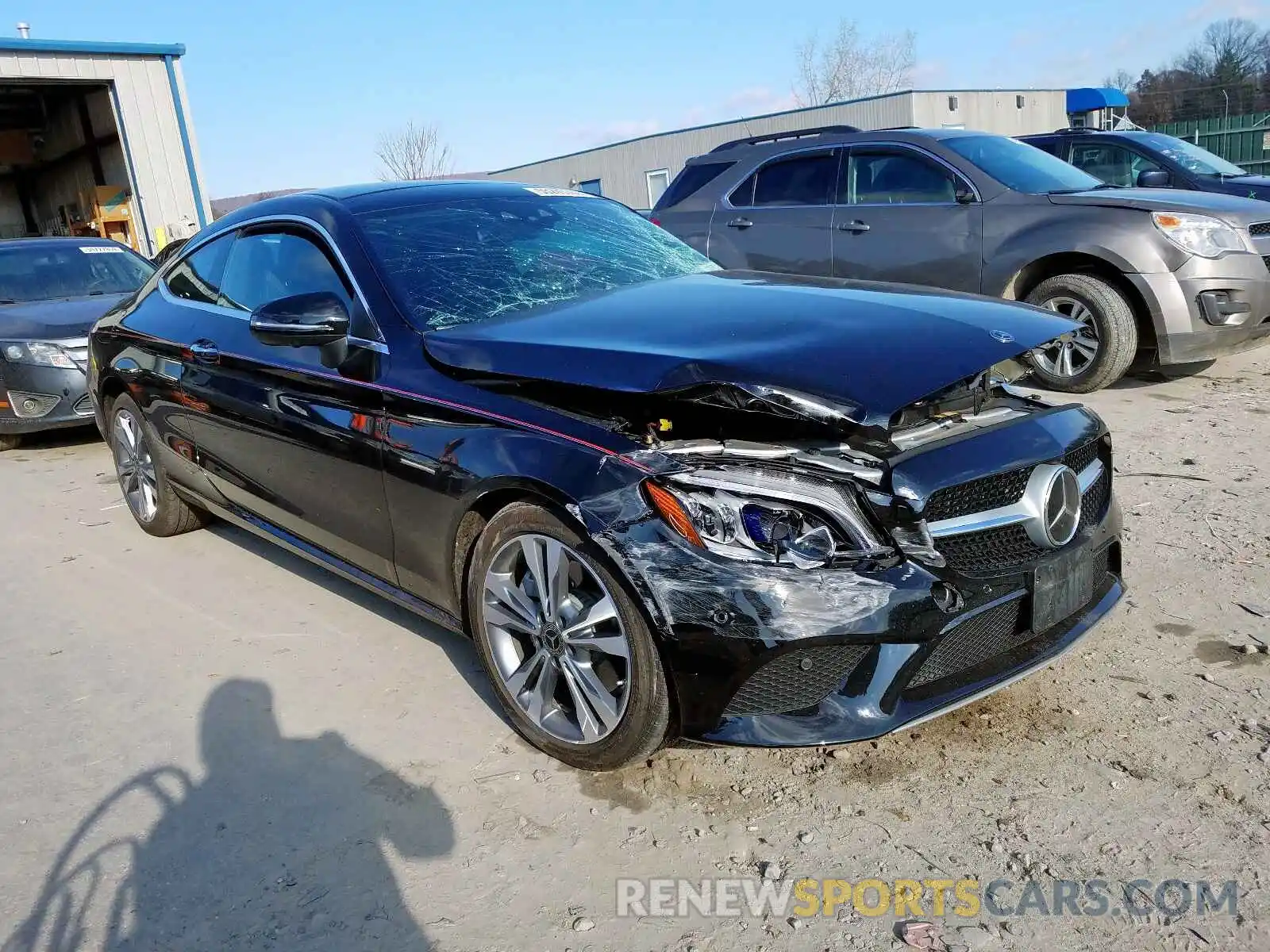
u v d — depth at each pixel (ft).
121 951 6.92
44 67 53.31
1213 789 7.91
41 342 21.07
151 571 14.34
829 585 7.25
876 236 22.36
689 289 10.69
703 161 26.17
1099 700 9.29
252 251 12.40
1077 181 22.06
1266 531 12.92
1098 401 20.27
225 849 7.96
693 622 7.32
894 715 7.45
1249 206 19.93
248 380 11.68
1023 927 6.69
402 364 9.70
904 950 6.54
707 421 7.99
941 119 78.02
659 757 8.88
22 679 11.19
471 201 12.25
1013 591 7.89
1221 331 19.31
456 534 9.12
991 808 7.88
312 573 13.89
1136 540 12.92
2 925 7.22
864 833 7.70
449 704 10.00
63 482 19.72
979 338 8.29
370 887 7.43
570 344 8.56
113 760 9.39
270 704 10.25
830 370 7.58
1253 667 9.68
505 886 7.36
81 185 71.61
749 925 6.86
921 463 7.61
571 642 8.29
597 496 7.75
